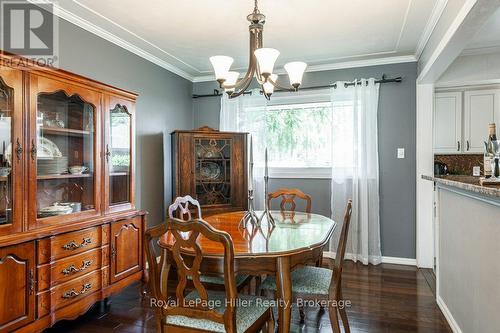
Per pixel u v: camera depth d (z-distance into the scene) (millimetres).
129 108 2906
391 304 2705
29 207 1982
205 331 1550
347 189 3928
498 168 1843
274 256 1685
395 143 3820
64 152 2338
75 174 2406
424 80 3488
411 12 2621
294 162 4316
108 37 3074
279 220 2592
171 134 3992
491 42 3359
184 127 4414
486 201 1696
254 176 4230
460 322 2150
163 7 2541
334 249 3992
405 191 3793
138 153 3523
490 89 4113
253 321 1615
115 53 3195
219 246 1806
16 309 1854
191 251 1691
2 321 1782
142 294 2914
